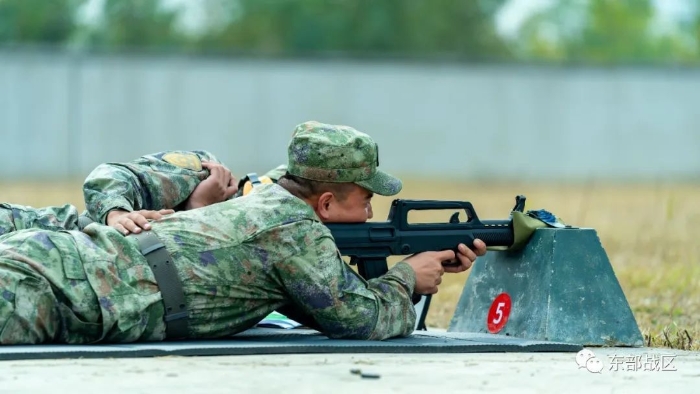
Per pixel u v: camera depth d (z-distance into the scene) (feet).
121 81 227.81
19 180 213.46
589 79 239.91
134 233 35.91
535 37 408.67
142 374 30.12
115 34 369.50
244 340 36.86
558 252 39.60
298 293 35.99
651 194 169.07
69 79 226.99
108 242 35.35
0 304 33.99
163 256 35.50
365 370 31.50
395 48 376.68
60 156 226.99
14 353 32.12
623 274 65.67
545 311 39.17
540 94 238.68
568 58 405.18
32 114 225.97
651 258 75.10
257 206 36.37
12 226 41.27
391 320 36.99
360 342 36.04
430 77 235.61
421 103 235.40
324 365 32.22
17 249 34.78
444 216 107.96
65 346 34.32
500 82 237.66
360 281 36.78
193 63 229.04
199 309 35.76
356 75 233.35
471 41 384.88
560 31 411.13
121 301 34.71
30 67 225.97
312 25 375.86
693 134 241.96
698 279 62.18
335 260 36.29
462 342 37.01
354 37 375.45
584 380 31.27
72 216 42.27
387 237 38.04
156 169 41.91
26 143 225.97
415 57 234.99
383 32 374.63
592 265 39.78
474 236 39.34
